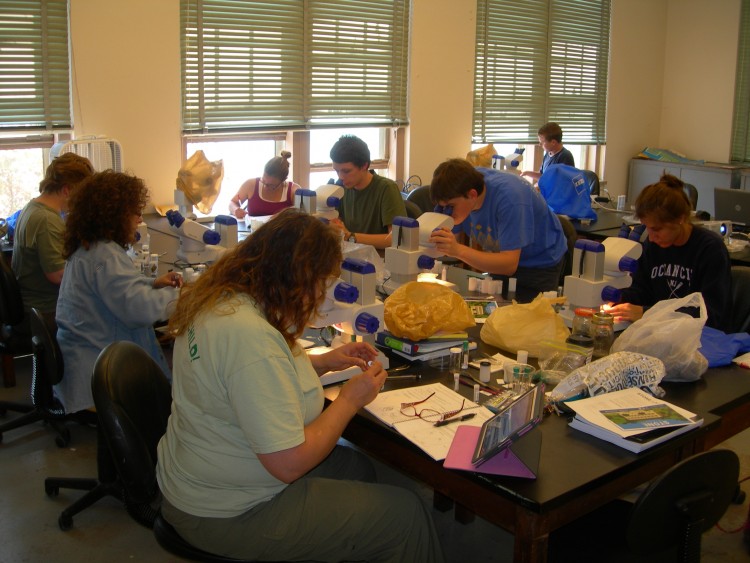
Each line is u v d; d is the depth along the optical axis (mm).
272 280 1367
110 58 4117
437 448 1471
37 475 2604
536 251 2834
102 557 2158
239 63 4566
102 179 2250
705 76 6781
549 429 1562
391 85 5262
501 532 2297
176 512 1452
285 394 1322
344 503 1481
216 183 3543
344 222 3500
